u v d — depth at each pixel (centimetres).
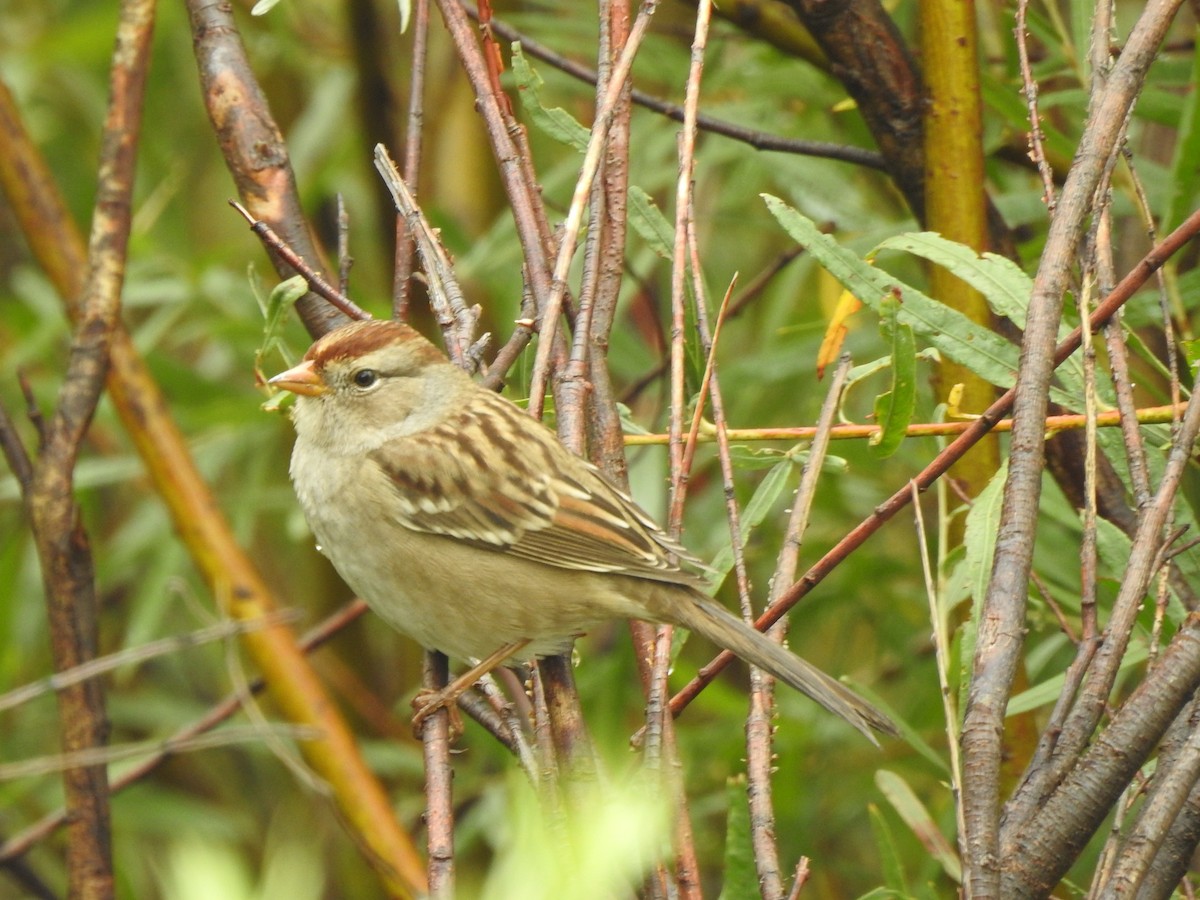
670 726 473
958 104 688
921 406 726
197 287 1019
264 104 689
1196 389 475
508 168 592
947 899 809
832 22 721
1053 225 479
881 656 1032
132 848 1059
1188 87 789
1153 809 427
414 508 639
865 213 923
